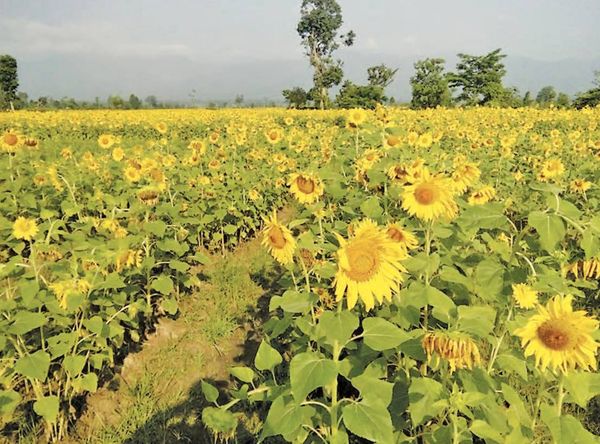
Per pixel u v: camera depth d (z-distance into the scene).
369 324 2.34
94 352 4.25
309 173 4.01
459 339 2.10
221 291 6.20
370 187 4.43
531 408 3.23
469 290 3.13
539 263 3.14
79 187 8.40
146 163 7.90
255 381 4.15
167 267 5.82
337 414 2.44
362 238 2.19
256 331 5.24
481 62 46.38
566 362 2.13
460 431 2.31
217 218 7.55
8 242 5.60
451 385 2.65
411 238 2.77
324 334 2.29
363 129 5.26
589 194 6.54
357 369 2.79
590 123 19.95
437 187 2.89
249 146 13.15
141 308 4.38
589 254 2.14
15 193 7.30
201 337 5.13
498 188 7.96
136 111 40.59
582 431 2.20
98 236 5.79
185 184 8.15
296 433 2.45
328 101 57.12
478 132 16.70
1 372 3.46
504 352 2.96
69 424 3.84
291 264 3.51
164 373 4.49
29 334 4.00
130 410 3.93
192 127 25.98
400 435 2.68
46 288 4.07
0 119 30.31
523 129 17.89
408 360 2.91
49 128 26.38
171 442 3.64
